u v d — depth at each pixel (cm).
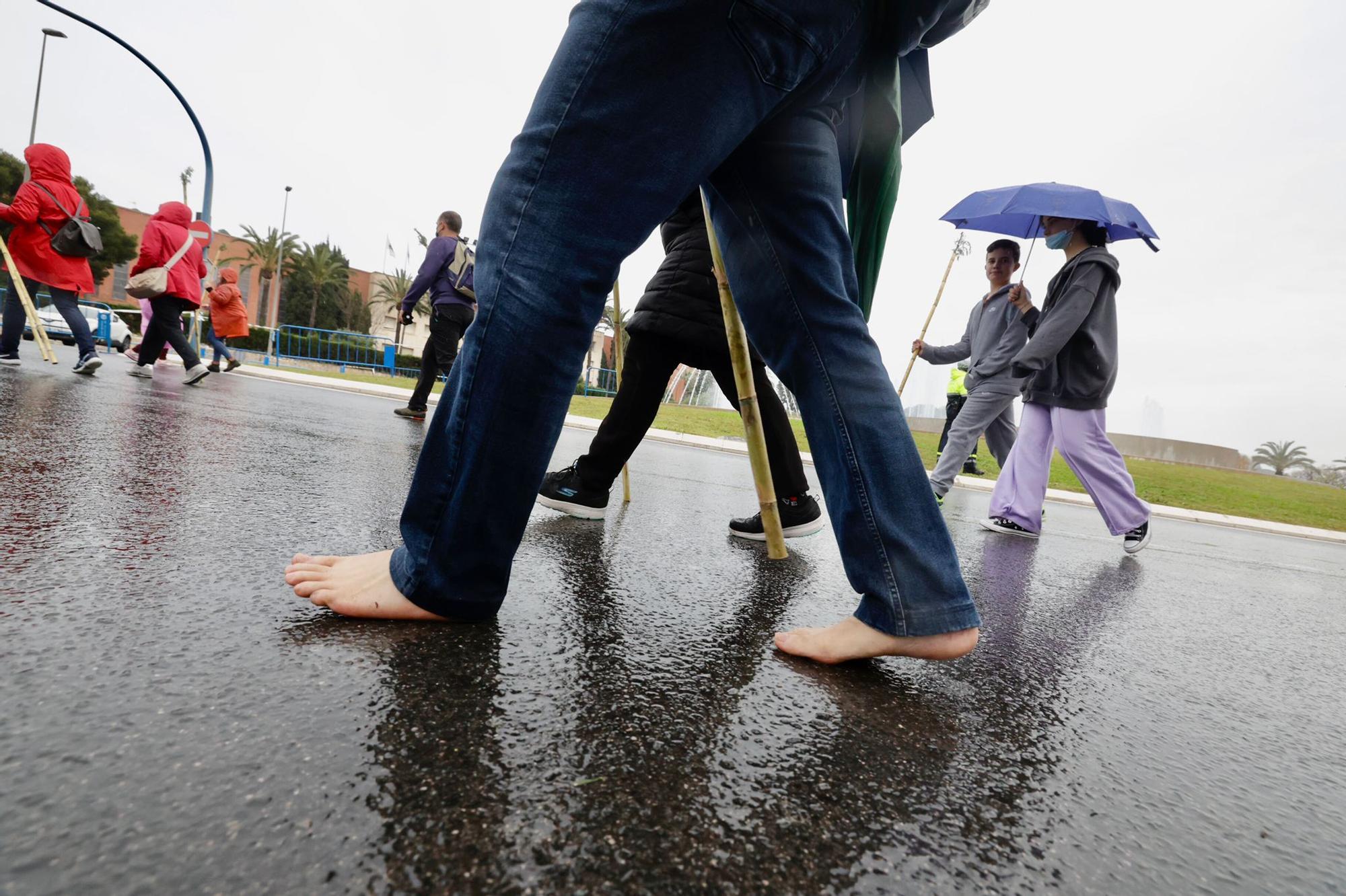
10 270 614
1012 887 75
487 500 123
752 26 108
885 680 134
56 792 69
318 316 5844
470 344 120
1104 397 416
